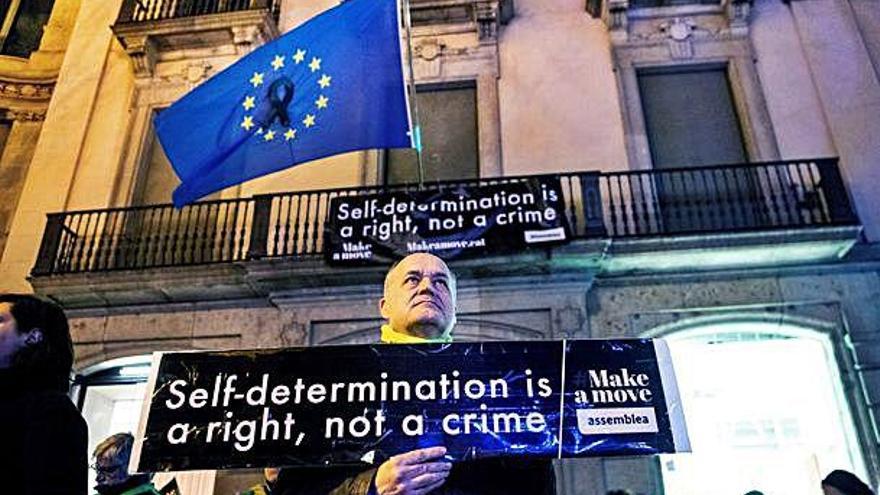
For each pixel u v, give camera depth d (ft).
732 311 27.66
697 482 25.50
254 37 36.14
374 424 6.48
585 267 27.99
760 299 27.71
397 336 7.65
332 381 6.76
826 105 31.89
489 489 6.40
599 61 34.76
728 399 27.12
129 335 29.55
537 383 6.73
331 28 23.99
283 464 6.27
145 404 6.63
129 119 35.24
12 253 31.81
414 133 25.20
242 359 6.92
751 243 27.22
